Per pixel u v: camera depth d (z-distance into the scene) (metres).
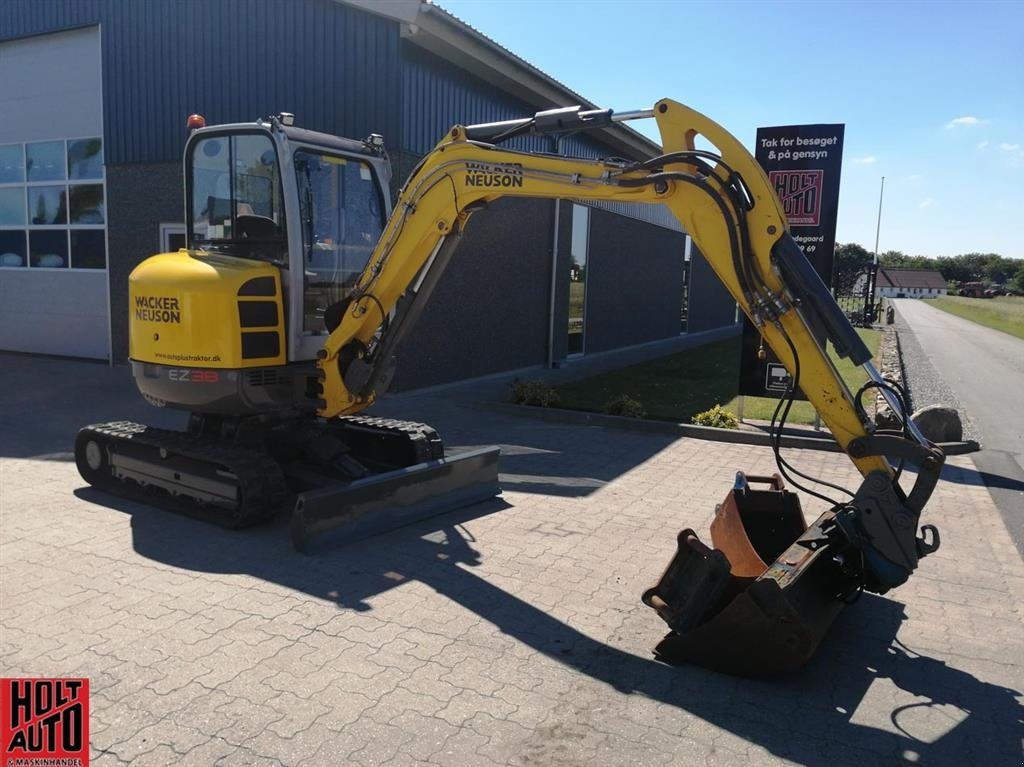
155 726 3.34
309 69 11.35
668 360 19.25
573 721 3.49
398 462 6.62
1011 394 15.29
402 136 10.81
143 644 4.04
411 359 12.00
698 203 4.29
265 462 5.82
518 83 12.97
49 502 6.47
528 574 5.16
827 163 9.84
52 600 4.55
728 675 3.97
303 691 3.64
